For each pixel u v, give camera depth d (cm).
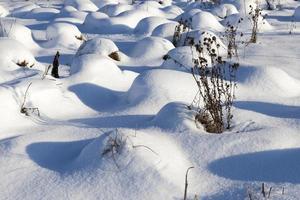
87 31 983
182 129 381
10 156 354
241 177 323
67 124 438
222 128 398
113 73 586
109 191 303
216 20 975
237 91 514
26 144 373
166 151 336
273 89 523
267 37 863
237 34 892
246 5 1156
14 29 812
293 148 353
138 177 309
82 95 529
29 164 345
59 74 629
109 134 343
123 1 1490
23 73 570
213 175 326
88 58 591
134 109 467
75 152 363
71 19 1067
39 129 423
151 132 378
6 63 616
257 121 423
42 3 1525
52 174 329
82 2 1295
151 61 708
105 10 1169
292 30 933
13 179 326
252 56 702
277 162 336
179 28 822
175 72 510
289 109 465
